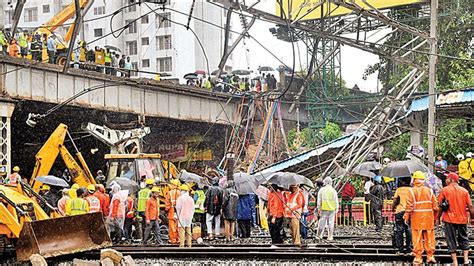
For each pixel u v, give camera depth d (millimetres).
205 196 42969
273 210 37250
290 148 72812
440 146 63438
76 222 31078
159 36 131500
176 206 36844
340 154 51000
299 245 35750
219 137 78750
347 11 72500
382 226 47375
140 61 132250
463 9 75750
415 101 55281
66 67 33875
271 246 34875
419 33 45531
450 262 28375
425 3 74375
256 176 47750
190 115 72250
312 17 73438
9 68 53469
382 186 47438
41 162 48000
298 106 75875
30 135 71625
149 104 67625
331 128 75938
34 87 55875
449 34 74688
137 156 50031
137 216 42125
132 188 44219
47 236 29906
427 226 27703
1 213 30922
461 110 54750
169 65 131000
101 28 134750
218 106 75625
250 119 73062
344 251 31766
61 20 69250
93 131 54281
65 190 36969
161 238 41125
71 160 49125
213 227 43250
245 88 72750
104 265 26172
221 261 29906
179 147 80125
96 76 61281
